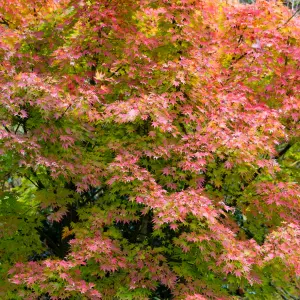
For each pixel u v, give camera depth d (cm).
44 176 597
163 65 577
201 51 629
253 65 663
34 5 664
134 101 548
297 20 682
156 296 768
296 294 686
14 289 566
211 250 559
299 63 661
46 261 511
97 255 530
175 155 591
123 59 610
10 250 605
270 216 625
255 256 557
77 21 630
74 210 710
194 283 571
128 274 576
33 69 611
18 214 630
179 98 606
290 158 796
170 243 659
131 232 741
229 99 589
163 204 509
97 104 600
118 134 627
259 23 686
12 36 573
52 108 513
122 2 631
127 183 573
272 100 668
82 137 572
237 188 649
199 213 496
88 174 544
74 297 544
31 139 504
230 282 594
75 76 596
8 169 543
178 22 616
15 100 478
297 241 528
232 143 526
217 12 691
